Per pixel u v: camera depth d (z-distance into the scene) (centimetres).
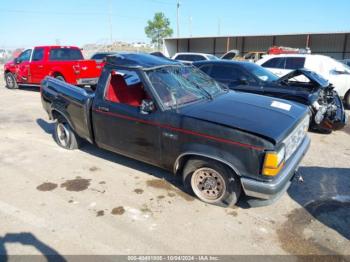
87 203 356
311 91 613
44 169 450
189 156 345
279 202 361
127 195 374
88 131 447
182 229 308
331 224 318
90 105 432
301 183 411
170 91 369
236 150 300
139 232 304
